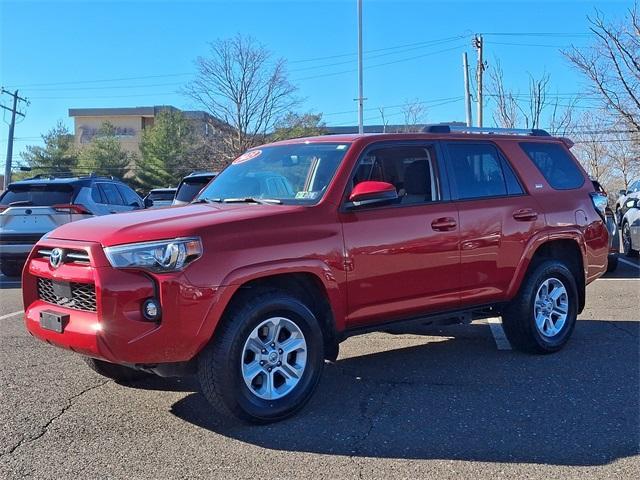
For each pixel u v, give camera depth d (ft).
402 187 17.17
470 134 18.97
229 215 14.32
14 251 36.09
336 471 12.06
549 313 19.99
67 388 16.99
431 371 18.37
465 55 103.24
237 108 129.59
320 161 16.66
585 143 119.03
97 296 12.92
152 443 13.39
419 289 16.85
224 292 13.38
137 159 185.47
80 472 12.07
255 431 13.99
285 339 14.71
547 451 12.87
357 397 16.16
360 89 80.84
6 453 12.93
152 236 13.15
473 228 17.88
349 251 15.39
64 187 37.58
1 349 21.07
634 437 13.51
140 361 13.00
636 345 20.95
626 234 43.80
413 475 11.87
